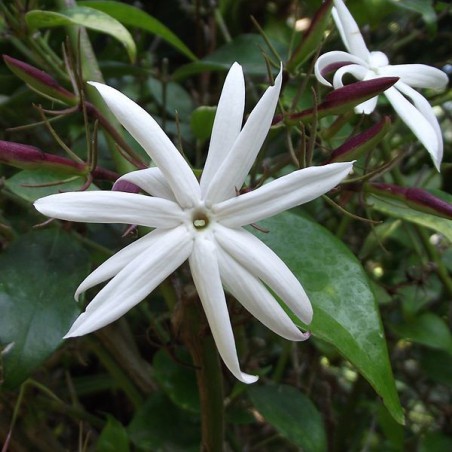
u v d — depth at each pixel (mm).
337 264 93
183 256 75
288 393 128
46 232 104
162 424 121
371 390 170
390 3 142
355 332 88
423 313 144
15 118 148
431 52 183
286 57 141
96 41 169
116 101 75
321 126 115
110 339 127
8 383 91
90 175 92
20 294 96
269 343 170
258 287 75
